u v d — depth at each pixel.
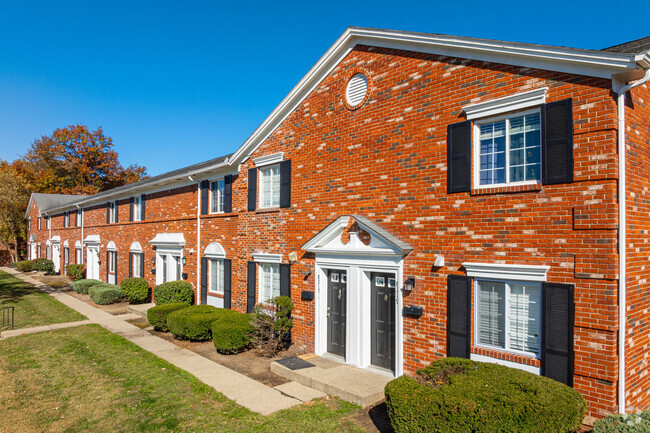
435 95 8.76
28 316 19.14
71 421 7.90
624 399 6.40
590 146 6.61
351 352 10.29
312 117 11.82
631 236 6.80
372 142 10.06
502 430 5.55
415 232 8.99
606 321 6.34
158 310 15.47
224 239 16.23
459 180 8.21
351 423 7.43
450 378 6.62
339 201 10.88
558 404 5.60
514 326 7.46
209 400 8.73
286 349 12.41
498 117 7.83
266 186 13.90
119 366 11.30
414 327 8.90
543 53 7.06
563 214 6.86
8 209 47.28
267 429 7.29
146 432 7.38
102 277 28.70
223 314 14.17
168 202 20.80
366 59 10.32
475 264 7.82
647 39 9.19
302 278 11.91
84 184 56.44
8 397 9.17
